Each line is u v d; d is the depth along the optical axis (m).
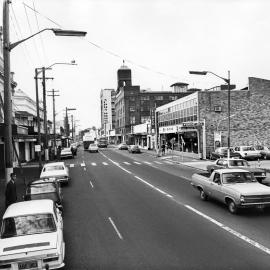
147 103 123.06
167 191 21.08
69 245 10.98
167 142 66.12
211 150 46.81
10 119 14.83
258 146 43.50
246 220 13.60
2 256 7.90
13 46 14.66
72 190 22.34
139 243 10.99
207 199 17.91
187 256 9.67
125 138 122.00
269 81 47.91
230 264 8.98
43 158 53.56
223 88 59.81
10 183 14.61
